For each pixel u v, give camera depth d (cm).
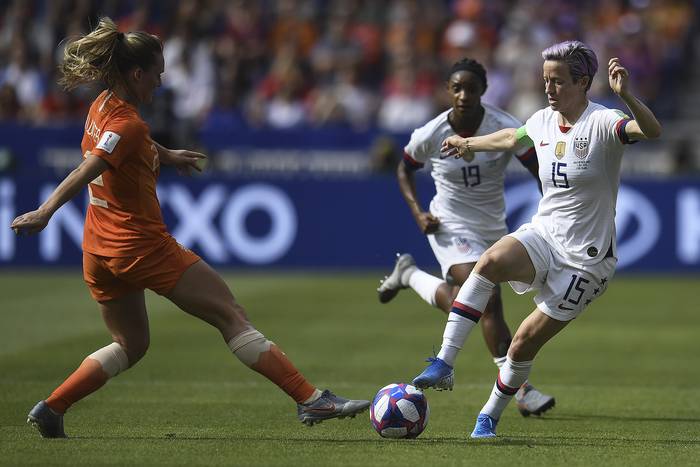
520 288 2370
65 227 6116
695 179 5888
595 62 2227
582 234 2259
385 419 2297
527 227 2320
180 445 2198
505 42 7606
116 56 2156
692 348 3897
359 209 6062
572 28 7688
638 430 2508
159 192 6075
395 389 2333
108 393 2980
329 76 7481
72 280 5744
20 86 7200
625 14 8025
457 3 8000
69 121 6881
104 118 2147
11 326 4284
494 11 7875
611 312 4822
